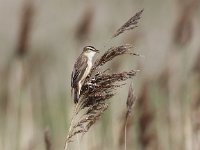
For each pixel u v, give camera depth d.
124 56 18.95
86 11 21.30
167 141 17.39
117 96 16.95
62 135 18.91
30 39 20.36
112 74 10.10
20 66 20.47
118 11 34.88
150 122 16.66
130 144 16.34
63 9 37.78
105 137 16.34
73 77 10.25
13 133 19.14
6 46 38.97
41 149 17.70
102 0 35.50
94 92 10.04
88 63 10.54
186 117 17.25
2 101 20.84
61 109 20.08
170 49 20.66
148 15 34.16
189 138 16.83
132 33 21.83
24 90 20.50
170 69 19.62
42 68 24.83
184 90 18.89
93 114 10.07
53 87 24.30
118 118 15.91
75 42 21.39
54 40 32.19
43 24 35.69
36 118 20.27
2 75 22.72
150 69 22.42
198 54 19.59
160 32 31.97
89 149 15.83
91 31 21.27
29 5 20.23
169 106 18.39
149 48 24.69
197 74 19.28
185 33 20.66
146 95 16.78
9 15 44.38
